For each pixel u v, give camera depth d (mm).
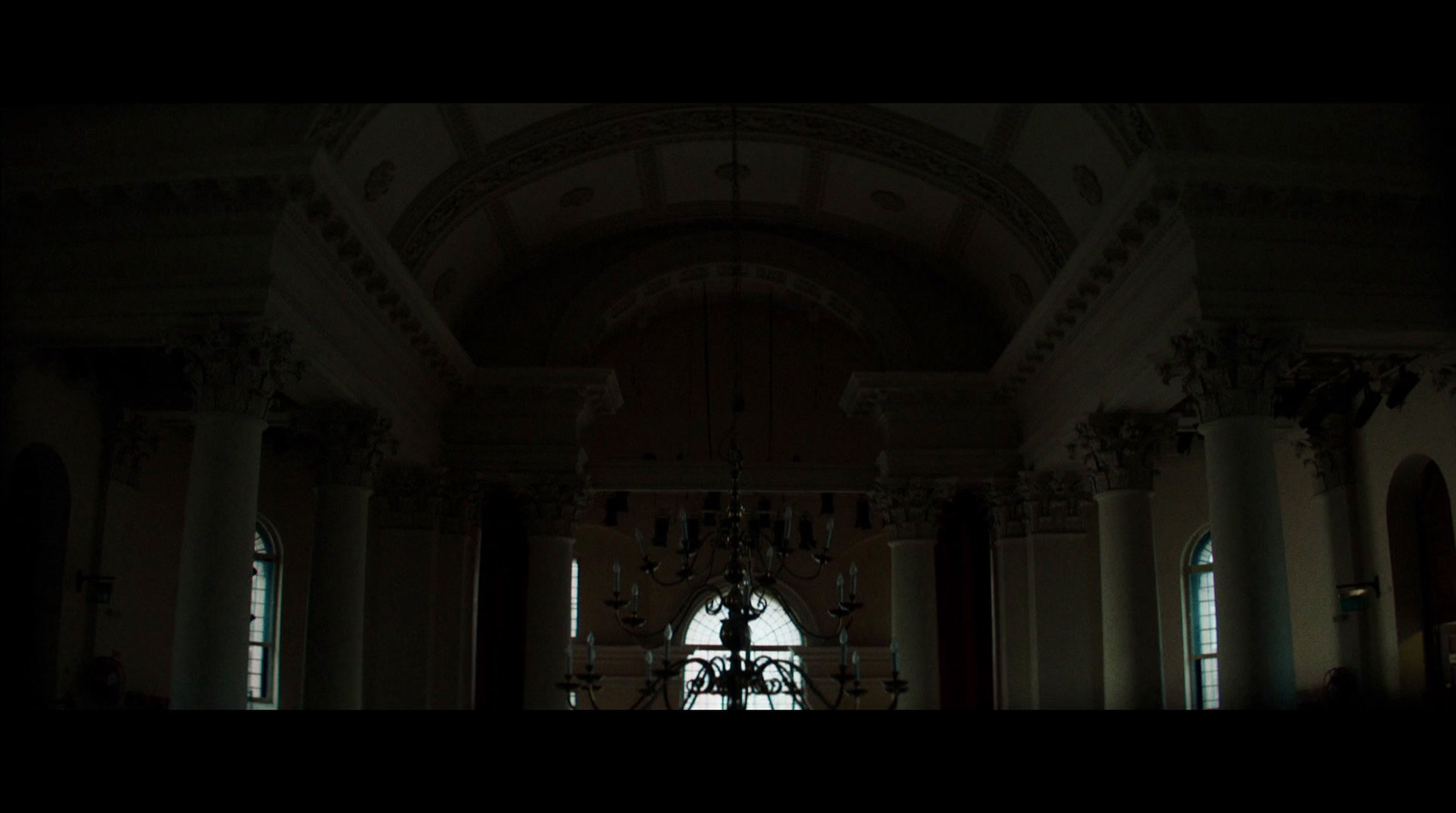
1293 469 16562
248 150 11406
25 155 11672
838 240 19531
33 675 13391
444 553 17984
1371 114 11984
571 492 18125
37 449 13562
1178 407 14984
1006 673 17969
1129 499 14500
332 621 13938
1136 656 14133
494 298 19047
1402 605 14523
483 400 18312
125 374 14633
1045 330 15633
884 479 18422
